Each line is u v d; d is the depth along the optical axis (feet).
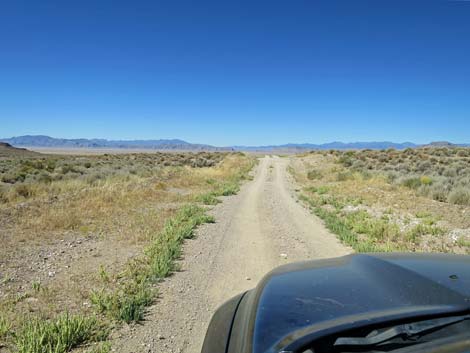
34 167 122.52
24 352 12.97
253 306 7.79
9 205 44.75
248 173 131.23
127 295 18.67
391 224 36.73
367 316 6.17
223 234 33.94
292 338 5.92
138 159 212.23
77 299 18.33
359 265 9.12
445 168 117.91
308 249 28.81
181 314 16.94
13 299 18.07
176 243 28.58
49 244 29.17
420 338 5.68
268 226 38.04
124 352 13.65
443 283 7.17
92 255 26.25
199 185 78.84
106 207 45.29
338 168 135.95
